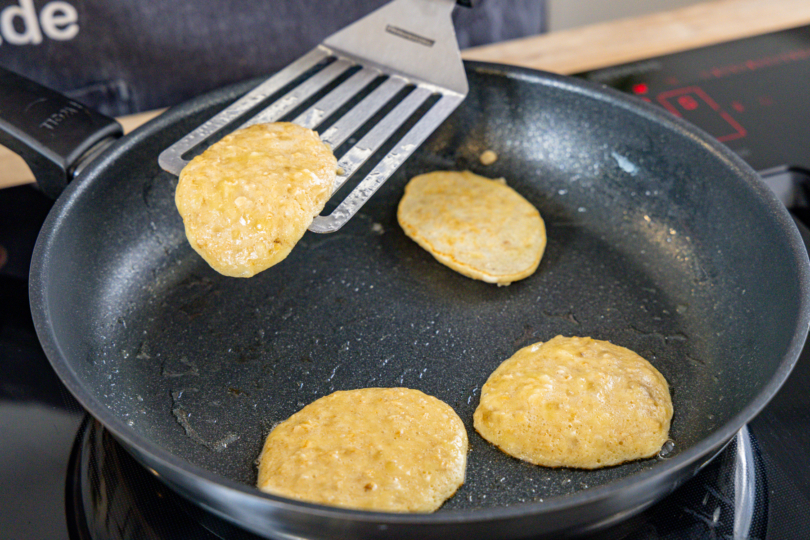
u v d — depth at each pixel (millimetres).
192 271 428
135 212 426
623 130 450
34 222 448
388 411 364
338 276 426
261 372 388
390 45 433
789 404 376
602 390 368
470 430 367
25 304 412
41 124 400
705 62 534
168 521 341
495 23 588
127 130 496
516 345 399
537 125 474
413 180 469
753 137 483
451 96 415
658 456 357
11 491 348
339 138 397
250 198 366
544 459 355
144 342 399
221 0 519
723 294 410
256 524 310
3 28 488
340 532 296
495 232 437
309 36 555
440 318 409
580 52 542
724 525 339
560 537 312
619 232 449
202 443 364
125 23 508
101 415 312
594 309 414
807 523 341
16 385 380
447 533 294
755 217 396
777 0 587
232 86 435
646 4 727
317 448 349
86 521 340
